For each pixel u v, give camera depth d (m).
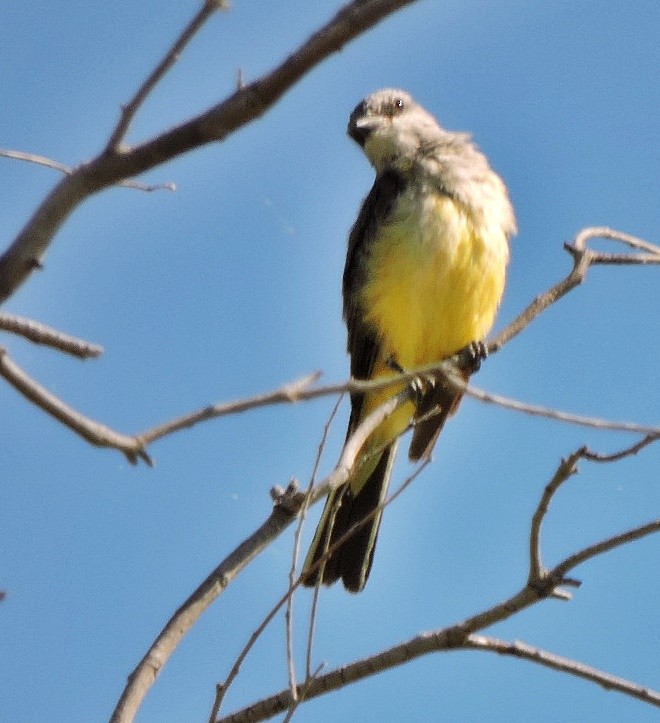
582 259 9.78
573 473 6.99
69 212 4.67
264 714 7.16
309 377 5.52
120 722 5.81
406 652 7.32
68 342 4.93
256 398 4.91
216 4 4.56
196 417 4.89
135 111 4.61
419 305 11.55
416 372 5.98
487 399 6.45
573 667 7.41
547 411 6.46
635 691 7.39
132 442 4.82
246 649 6.31
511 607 7.24
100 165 4.62
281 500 6.76
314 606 6.68
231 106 4.48
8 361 4.66
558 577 7.17
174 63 4.60
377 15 4.35
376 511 6.90
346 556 10.58
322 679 7.29
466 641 7.33
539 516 7.07
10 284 4.70
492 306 11.78
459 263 11.50
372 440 11.25
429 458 7.01
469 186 11.81
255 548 6.56
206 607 6.30
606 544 7.12
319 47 4.39
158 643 6.12
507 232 11.91
